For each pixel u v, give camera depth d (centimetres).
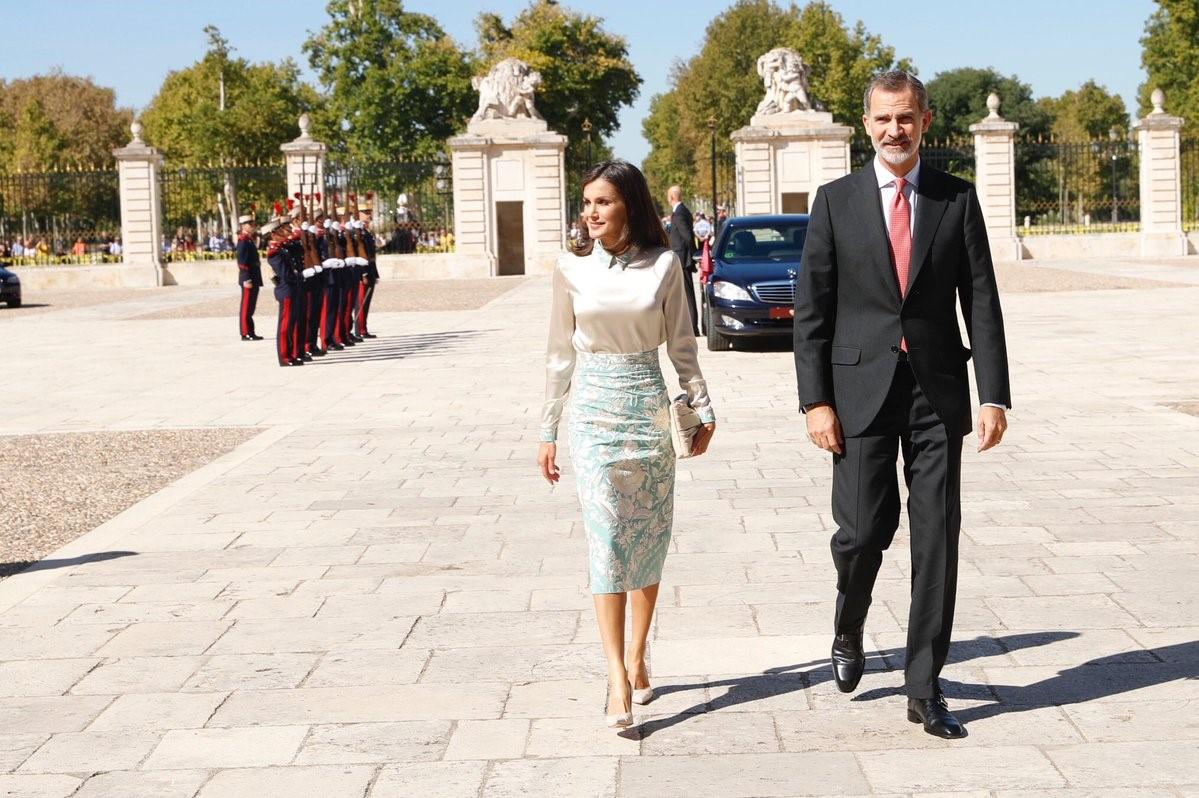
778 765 439
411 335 2253
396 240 4575
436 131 6606
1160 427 1083
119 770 454
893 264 467
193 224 7312
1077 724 465
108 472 1052
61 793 436
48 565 752
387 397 1449
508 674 538
